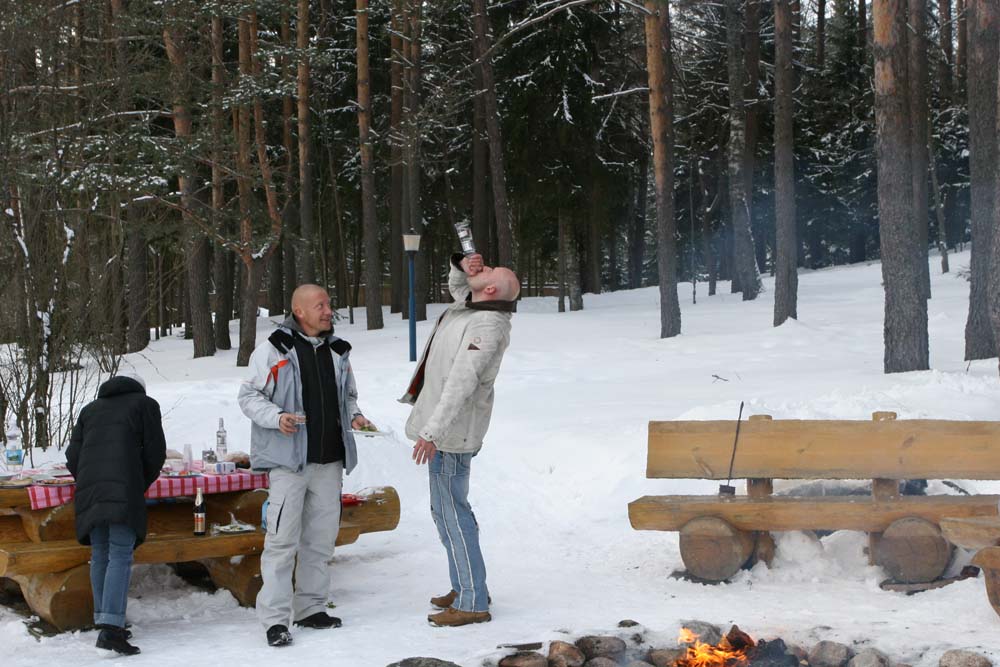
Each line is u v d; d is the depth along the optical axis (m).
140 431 5.09
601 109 31.14
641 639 4.70
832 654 4.38
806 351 18.89
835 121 45.25
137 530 4.91
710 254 40.84
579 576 6.22
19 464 6.22
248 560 5.79
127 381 5.22
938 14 42.19
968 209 47.12
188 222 22.91
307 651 4.65
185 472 6.15
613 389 14.58
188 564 6.52
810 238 48.44
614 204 32.16
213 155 23.34
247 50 26.88
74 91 10.93
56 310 9.05
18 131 9.56
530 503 8.74
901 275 14.07
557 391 14.71
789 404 9.65
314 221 38.97
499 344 5.13
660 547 6.89
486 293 5.18
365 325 31.95
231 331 34.31
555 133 31.00
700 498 6.09
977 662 4.08
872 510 5.74
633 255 45.59
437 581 6.22
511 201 32.66
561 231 32.16
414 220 29.56
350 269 50.28
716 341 20.78
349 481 8.75
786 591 5.61
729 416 9.34
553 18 30.06
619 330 24.06
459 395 4.98
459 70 30.89
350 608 5.57
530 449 10.20
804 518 5.82
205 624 5.36
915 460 5.83
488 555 6.96
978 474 5.77
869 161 44.38
